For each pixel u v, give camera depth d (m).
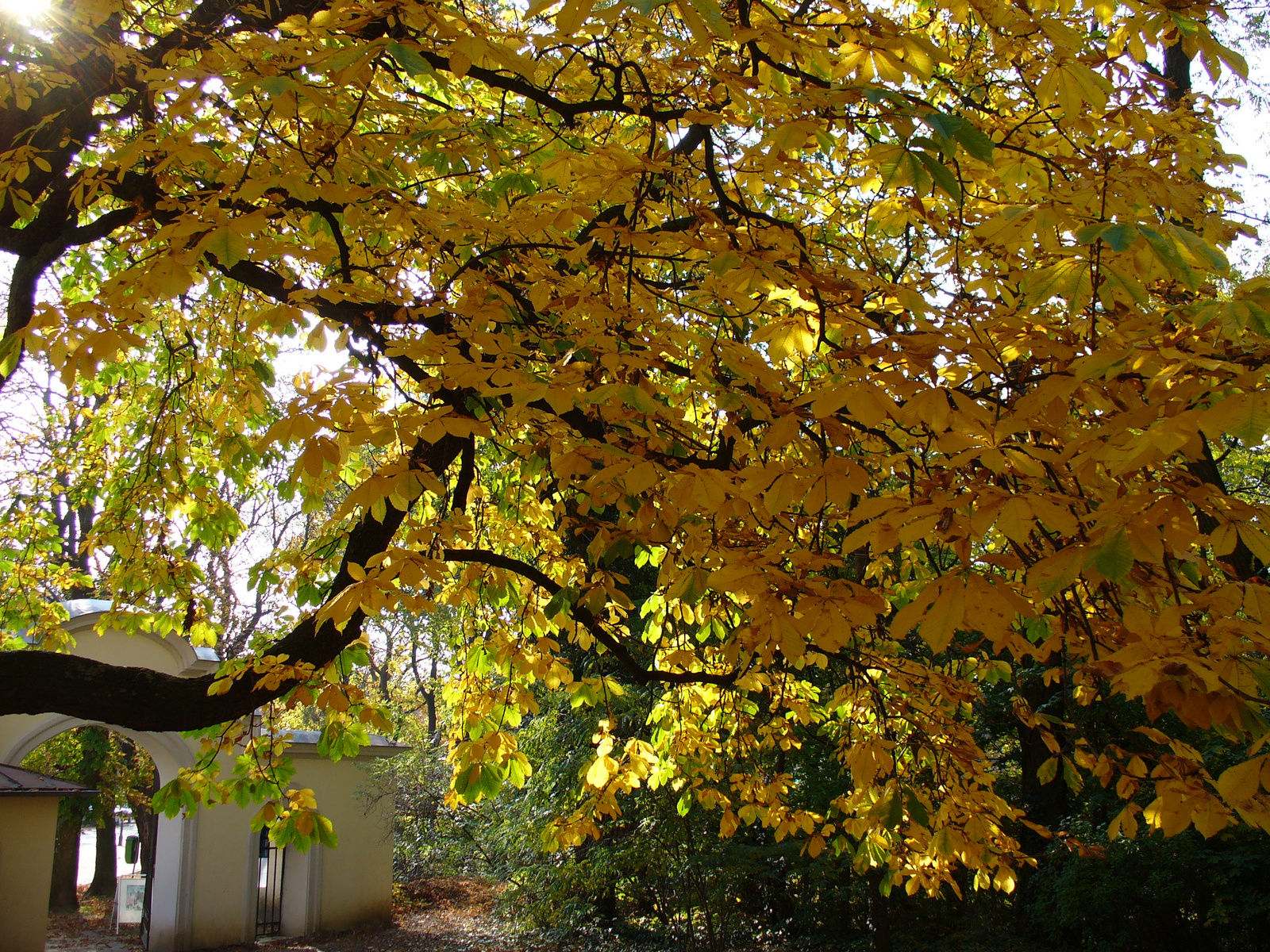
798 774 10.22
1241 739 1.64
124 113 3.53
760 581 1.88
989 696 10.57
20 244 3.45
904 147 1.69
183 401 5.86
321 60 2.01
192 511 5.95
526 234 2.96
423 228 2.79
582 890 11.42
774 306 2.67
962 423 1.70
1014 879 3.83
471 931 13.52
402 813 14.24
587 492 3.07
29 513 6.87
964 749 3.92
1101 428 1.57
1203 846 9.29
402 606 2.23
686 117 2.35
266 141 2.90
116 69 3.33
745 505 2.04
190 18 3.64
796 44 2.29
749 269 2.11
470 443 3.85
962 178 2.93
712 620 4.43
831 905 11.85
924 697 4.16
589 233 2.56
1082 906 9.89
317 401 1.99
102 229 3.54
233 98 2.32
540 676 4.27
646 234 2.38
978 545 2.31
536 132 3.88
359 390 2.04
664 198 3.28
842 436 2.30
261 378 5.57
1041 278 1.79
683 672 4.15
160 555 6.03
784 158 2.45
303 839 3.98
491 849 12.80
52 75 3.29
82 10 2.77
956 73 3.80
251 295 5.16
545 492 4.29
